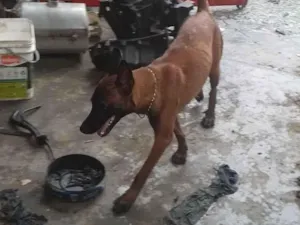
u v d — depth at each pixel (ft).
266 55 8.00
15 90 6.27
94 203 4.81
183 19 7.10
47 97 6.47
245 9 9.77
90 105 6.35
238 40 8.46
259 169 5.41
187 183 5.15
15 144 5.57
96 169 5.08
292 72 7.53
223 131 6.01
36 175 5.13
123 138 5.79
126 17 6.91
